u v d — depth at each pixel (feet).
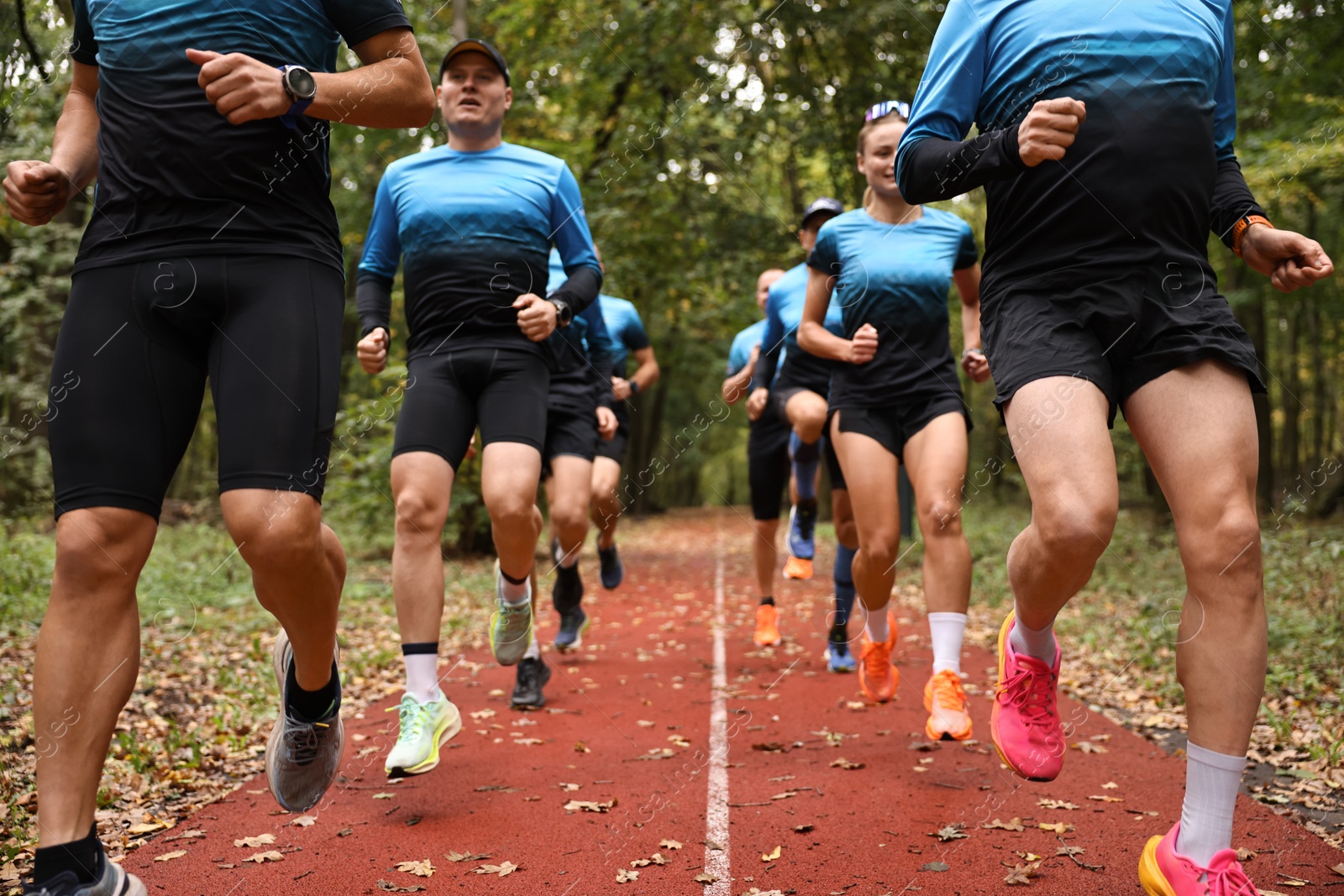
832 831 9.02
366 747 12.44
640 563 47.26
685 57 45.60
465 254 11.34
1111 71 6.75
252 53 6.60
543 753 12.05
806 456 19.66
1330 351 70.64
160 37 6.49
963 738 11.13
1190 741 6.42
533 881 7.89
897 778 10.77
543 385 11.73
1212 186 6.93
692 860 8.34
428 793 10.37
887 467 12.73
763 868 8.12
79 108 7.27
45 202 6.70
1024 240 7.09
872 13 42.11
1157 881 6.50
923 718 13.85
